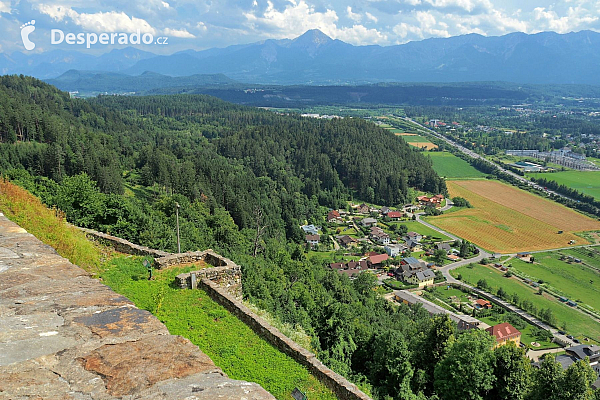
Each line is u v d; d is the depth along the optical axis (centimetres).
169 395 375
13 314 516
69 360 419
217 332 1486
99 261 1912
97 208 3422
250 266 4412
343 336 3136
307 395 1259
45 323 495
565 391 2542
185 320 1524
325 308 3309
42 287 616
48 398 358
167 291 1697
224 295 1650
